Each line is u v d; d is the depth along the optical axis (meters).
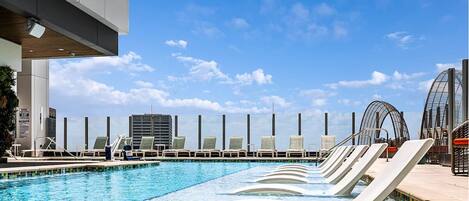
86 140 22.70
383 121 17.34
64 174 12.09
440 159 12.05
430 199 5.11
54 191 8.44
